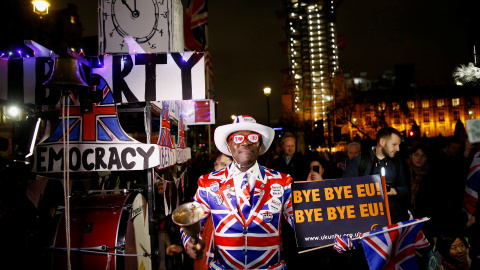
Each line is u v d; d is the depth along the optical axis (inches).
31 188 151.3
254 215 95.9
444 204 151.4
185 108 300.7
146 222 168.2
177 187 221.5
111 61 149.4
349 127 3408.0
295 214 120.0
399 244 116.3
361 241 114.0
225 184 99.5
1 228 172.6
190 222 86.2
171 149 203.6
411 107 4188.0
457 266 145.2
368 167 164.4
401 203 155.6
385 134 157.9
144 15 180.2
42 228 148.3
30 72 146.8
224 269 95.0
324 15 5802.2
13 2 1160.2
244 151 97.5
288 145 230.2
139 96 148.0
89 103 149.4
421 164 225.8
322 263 180.5
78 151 150.4
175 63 148.9
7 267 164.2
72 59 126.6
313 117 5393.7
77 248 136.9
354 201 122.3
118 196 157.1
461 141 183.0
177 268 192.5
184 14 345.1
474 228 131.3
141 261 157.9
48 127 155.4
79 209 147.4
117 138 151.4
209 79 335.6
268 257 94.7
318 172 180.7
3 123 630.5
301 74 5698.8
